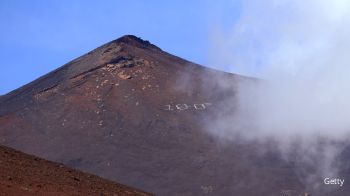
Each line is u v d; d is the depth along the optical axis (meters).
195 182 135.00
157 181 134.88
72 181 39.59
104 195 38.66
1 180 35.53
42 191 35.56
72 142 149.00
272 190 134.38
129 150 146.62
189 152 147.25
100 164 140.88
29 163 40.84
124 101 162.75
